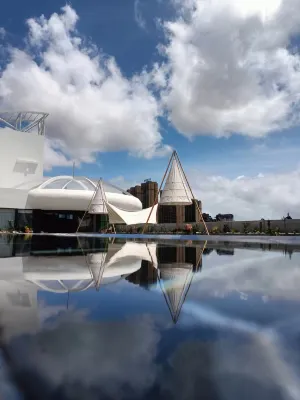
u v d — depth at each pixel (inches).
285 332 81.2
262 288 143.1
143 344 71.9
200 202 1990.7
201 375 56.4
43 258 283.0
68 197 1768.0
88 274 185.3
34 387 52.2
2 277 171.2
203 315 97.7
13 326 85.0
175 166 886.4
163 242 628.1
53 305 109.0
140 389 51.7
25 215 1797.5
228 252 363.9
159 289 140.3
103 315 96.7
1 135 2059.5
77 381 54.1
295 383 54.2
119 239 804.6
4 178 2049.7
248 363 61.9
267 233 828.0
